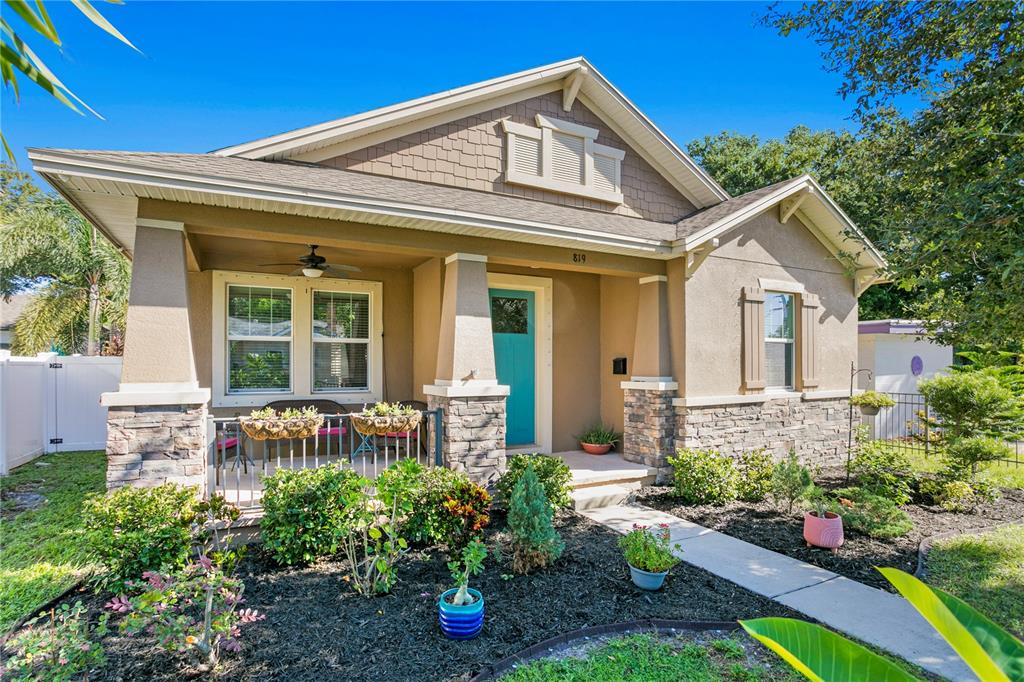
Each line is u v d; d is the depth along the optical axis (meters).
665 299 7.88
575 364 9.02
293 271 7.43
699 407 7.67
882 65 5.20
